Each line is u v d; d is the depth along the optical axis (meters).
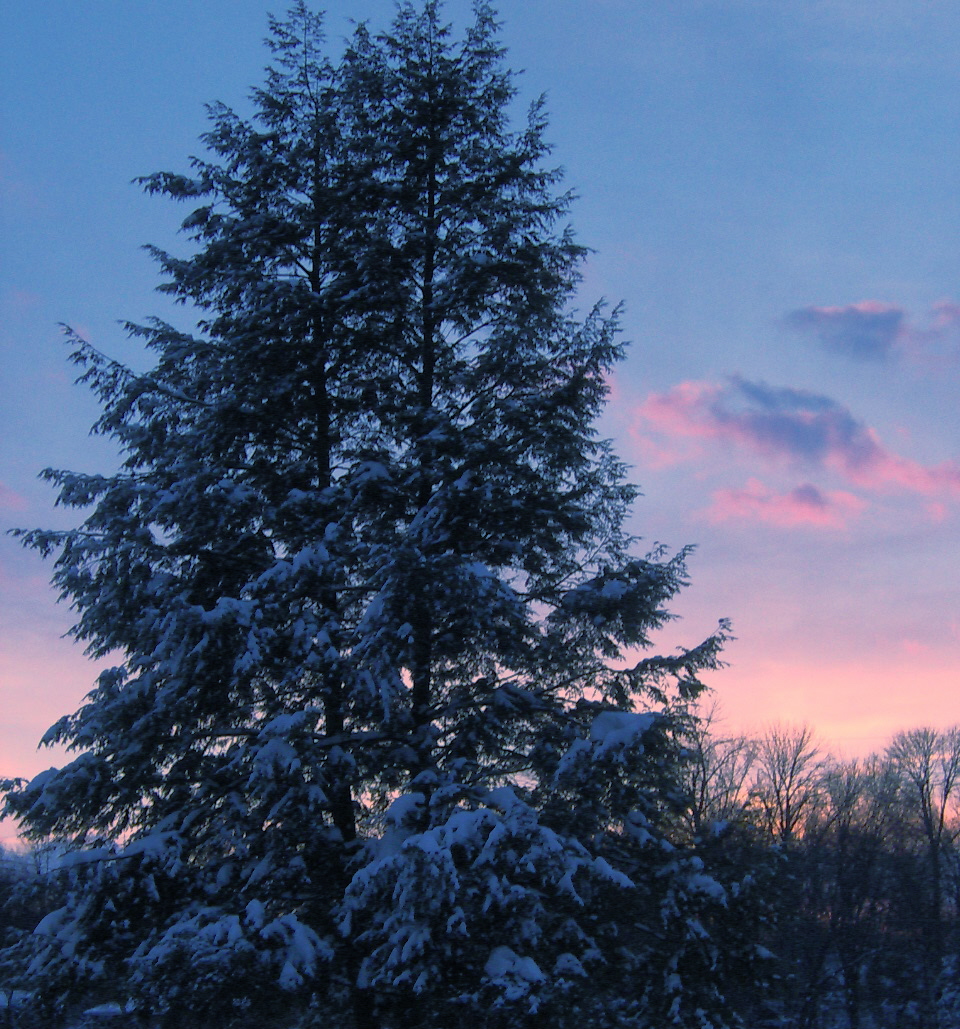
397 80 16.34
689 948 11.90
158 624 12.13
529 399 14.40
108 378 14.38
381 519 14.89
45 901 11.97
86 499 13.37
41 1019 11.16
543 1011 10.44
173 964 10.36
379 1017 11.25
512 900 10.47
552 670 14.59
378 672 12.34
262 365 14.65
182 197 15.62
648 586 13.53
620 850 12.70
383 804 15.07
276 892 12.05
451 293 15.24
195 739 13.09
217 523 13.43
